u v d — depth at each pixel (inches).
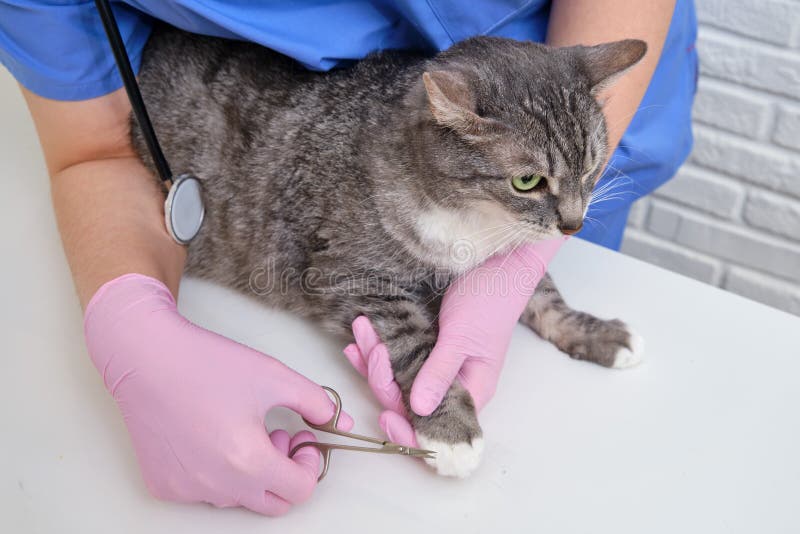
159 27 51.2
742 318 46.6
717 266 91.7
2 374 42.0
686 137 63.4
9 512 35.8
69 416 40.1
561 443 39.3
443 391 39.8
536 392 42.1
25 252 49.6
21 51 42.6
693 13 61.1
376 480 37.6
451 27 46.0
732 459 38.5
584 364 44.0
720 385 42.4
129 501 36.6
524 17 50.6
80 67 43.4
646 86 49.1
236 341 43.5
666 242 94.0
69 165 47.6
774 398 41.6
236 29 41.4
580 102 42.5
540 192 43.0
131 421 36.9
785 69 77.0
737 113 82.0
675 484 37.4
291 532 35.4
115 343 38.1
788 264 86.6
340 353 45.1
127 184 46.2
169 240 45.3
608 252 51.8
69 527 35.3
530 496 36.8
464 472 37.1
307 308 47.8
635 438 39.5
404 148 43.9
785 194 83.0
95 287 40.3
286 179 47.8
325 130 46.8
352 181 45.5
